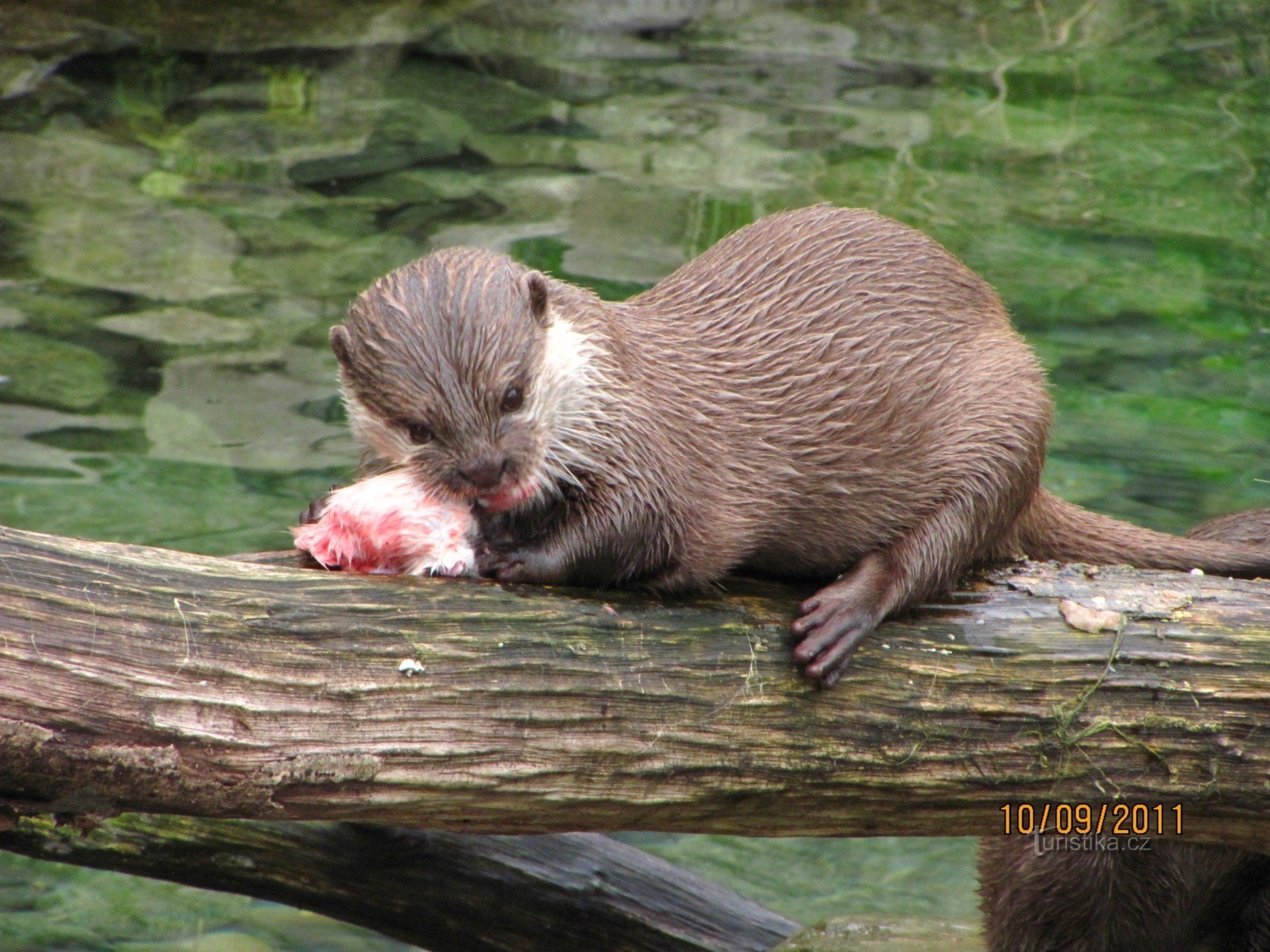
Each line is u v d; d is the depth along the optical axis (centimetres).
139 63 2186
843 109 2144
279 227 1744
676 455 737
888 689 672
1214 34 2462
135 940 969
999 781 673
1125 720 675
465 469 684
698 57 2327
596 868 913
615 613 653
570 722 620
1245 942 878
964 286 820
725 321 786
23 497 1277
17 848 806
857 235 812
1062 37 2444
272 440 1411
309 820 598
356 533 671
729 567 754
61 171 1869
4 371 1466
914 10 2520
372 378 705
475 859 884
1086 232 1789
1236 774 675
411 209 1778
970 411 780
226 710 562
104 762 541
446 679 601
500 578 672
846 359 778
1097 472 1366
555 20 2395
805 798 662
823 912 1016
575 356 717
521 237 1686
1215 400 1492
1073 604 703
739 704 650
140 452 1373
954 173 1936
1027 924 873
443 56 2294
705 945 912
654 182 1866
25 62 2159
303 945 977
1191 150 2036
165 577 579
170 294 1600
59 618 548
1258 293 1675
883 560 746
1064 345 1568
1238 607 703
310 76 2191
